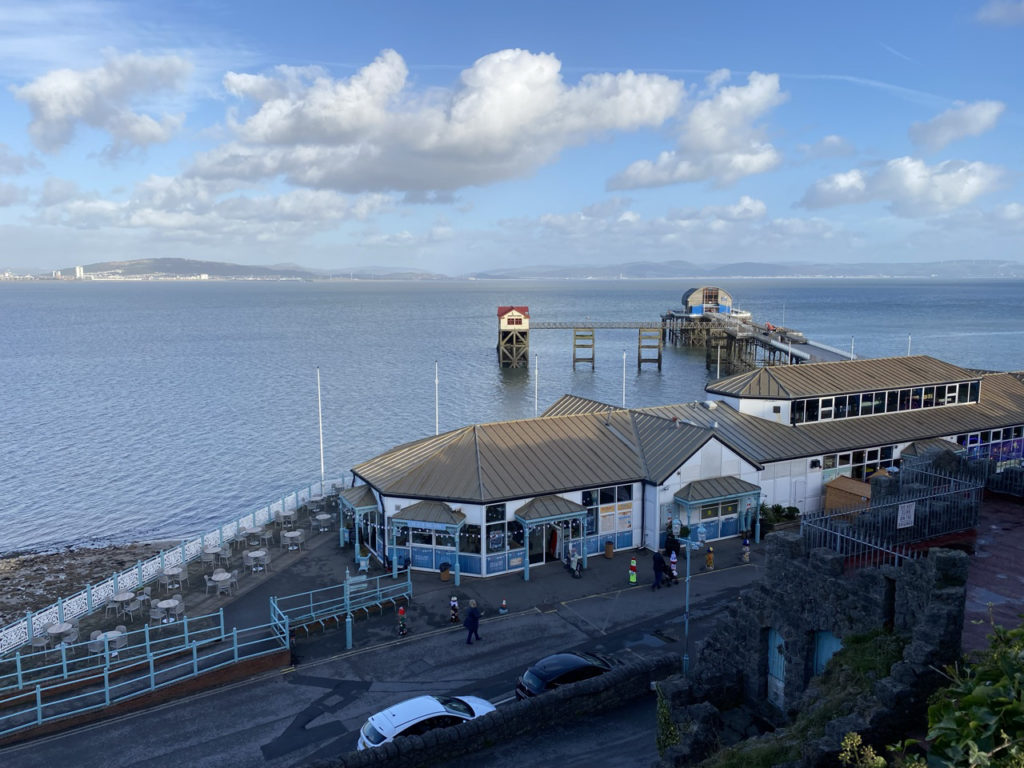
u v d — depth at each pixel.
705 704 18.14
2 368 134.62
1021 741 8.52
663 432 41.53
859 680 15.59
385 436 82.00
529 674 23.77
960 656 14.37
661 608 32.06
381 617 31.70
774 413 45.50
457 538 34.88
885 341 173.00
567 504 36.31
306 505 46.22
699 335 174.38
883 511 20.30
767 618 19.41
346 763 18.56
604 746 20.58
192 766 21.94
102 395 106.75
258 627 29.03
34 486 66.00
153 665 26.59
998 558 20.36
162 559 36.19
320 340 183.62
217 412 94.50
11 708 24.88
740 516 40.41
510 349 138.75
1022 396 53.53
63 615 31.27
